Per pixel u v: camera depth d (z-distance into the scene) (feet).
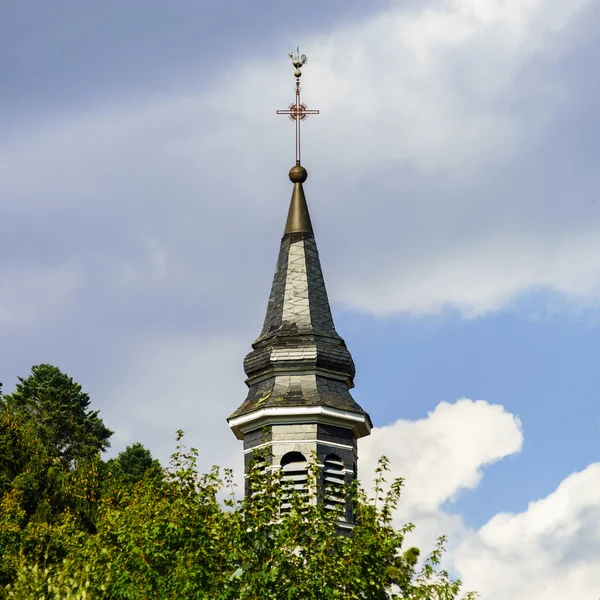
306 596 192.95
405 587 201.46
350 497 228.63
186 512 202.69
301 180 263.08
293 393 235.40
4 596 197.26
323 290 251.80
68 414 445.78
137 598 192.85
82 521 320.09
